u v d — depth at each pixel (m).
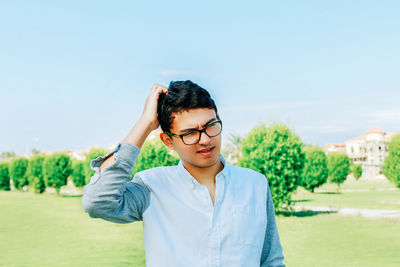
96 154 23.19
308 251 8.23
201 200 1.46
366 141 78.00
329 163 29.84
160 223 1.46
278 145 12.83
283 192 13.06
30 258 8.00
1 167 35.50
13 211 16.72
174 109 1.38
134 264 7.31
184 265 1.39
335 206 17.39
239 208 1.48
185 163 1.53
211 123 1.40
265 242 1.64
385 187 35.22
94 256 8.06
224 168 1.56
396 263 7.12
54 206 18.98
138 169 14.62
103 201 1.33
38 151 67.81
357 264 7.11
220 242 1.41
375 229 10.78
